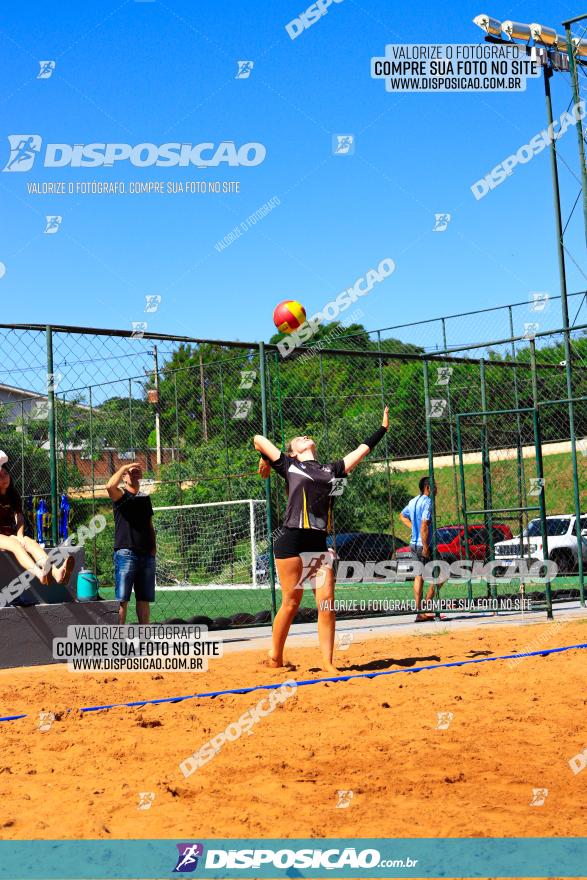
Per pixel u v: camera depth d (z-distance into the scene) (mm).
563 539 21172
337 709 6230
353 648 9680
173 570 20391
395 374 25906
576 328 11867
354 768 4668
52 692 7270
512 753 4914
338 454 24062
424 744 5125
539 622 11734
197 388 19672
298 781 4441
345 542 21922
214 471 19812
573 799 4062
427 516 12883
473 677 7430
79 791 4336
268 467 8039
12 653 9164
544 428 25000
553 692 6676
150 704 6656
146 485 18906
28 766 4871
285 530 7875
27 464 18344
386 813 3902
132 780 4520
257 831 3717
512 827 3689
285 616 8055
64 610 9508
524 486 15094
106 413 18766
